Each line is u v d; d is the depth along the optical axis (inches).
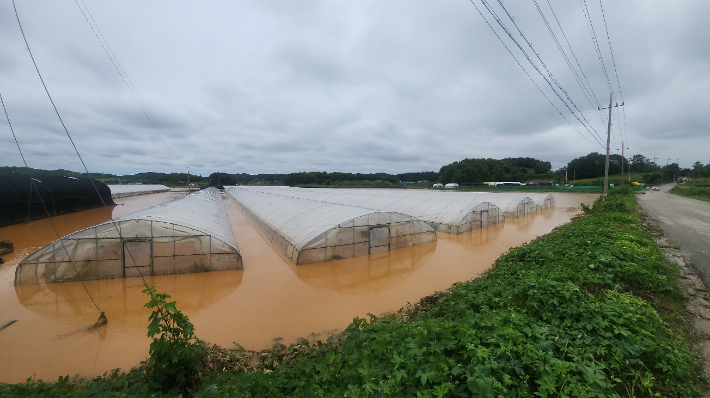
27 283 430.6
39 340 298.2
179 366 201.2
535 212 1254.9
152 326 193.9
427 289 419.2
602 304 232.7
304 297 398.0
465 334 184.5
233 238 637.9
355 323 239.5
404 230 650.8
